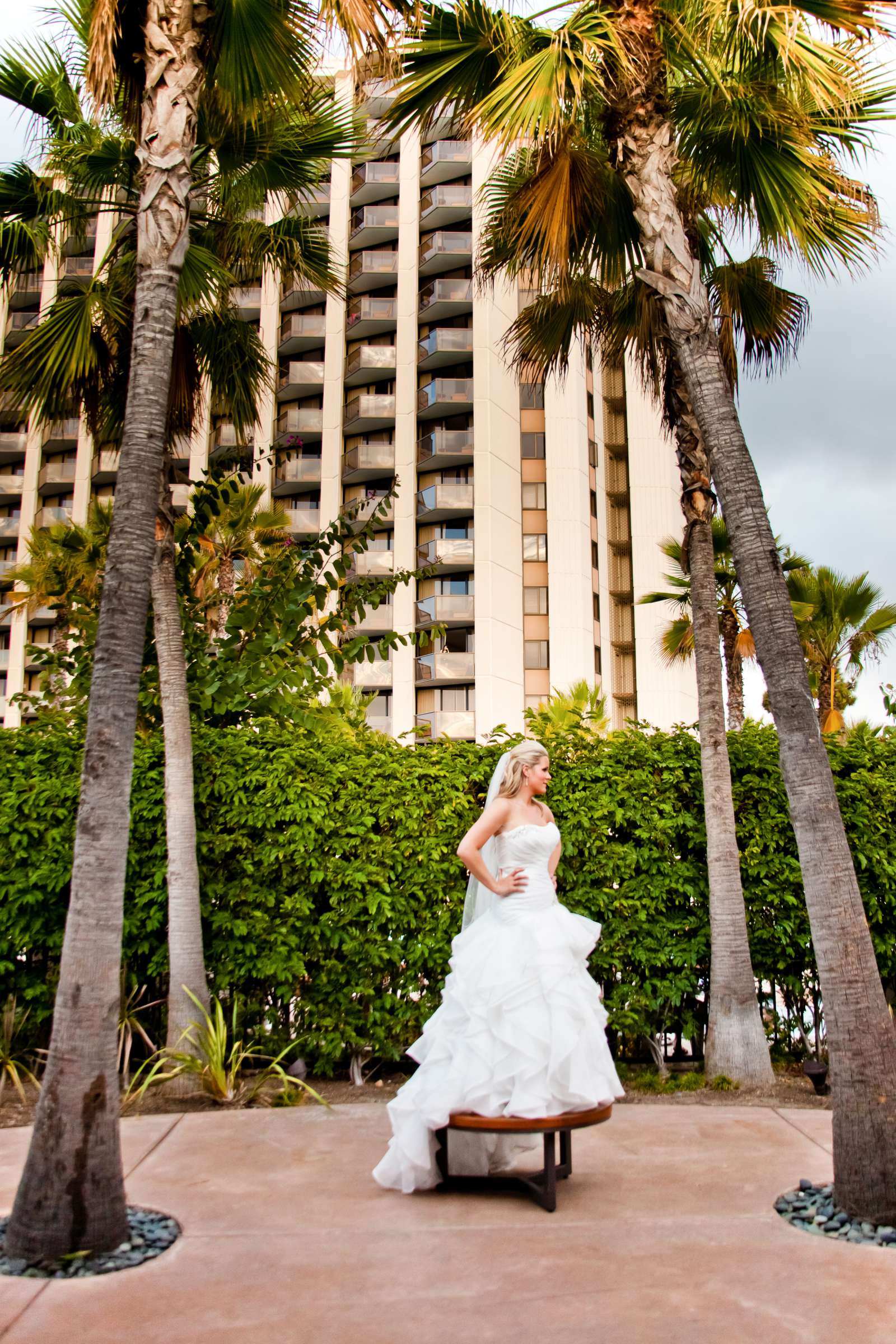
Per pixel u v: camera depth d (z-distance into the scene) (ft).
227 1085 20.35
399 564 103.19
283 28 19.58
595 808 23.48
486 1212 13.11
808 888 13.91
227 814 23.09
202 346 28.25
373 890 22.63
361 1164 15.60
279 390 112.37
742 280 26.32
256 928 22.47
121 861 12.65
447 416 106.22
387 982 22.94
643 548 106.63
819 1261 11.26
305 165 27.20
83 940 12.20
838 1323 9.57
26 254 25.91
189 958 21.50
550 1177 13.14
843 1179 12.70
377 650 28.45
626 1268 11.06
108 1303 10.17
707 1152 16.15
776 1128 17.80
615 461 111.96
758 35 18.90
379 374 109.29
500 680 97.55
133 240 25.84
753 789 24.07
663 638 70.23
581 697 60.64
